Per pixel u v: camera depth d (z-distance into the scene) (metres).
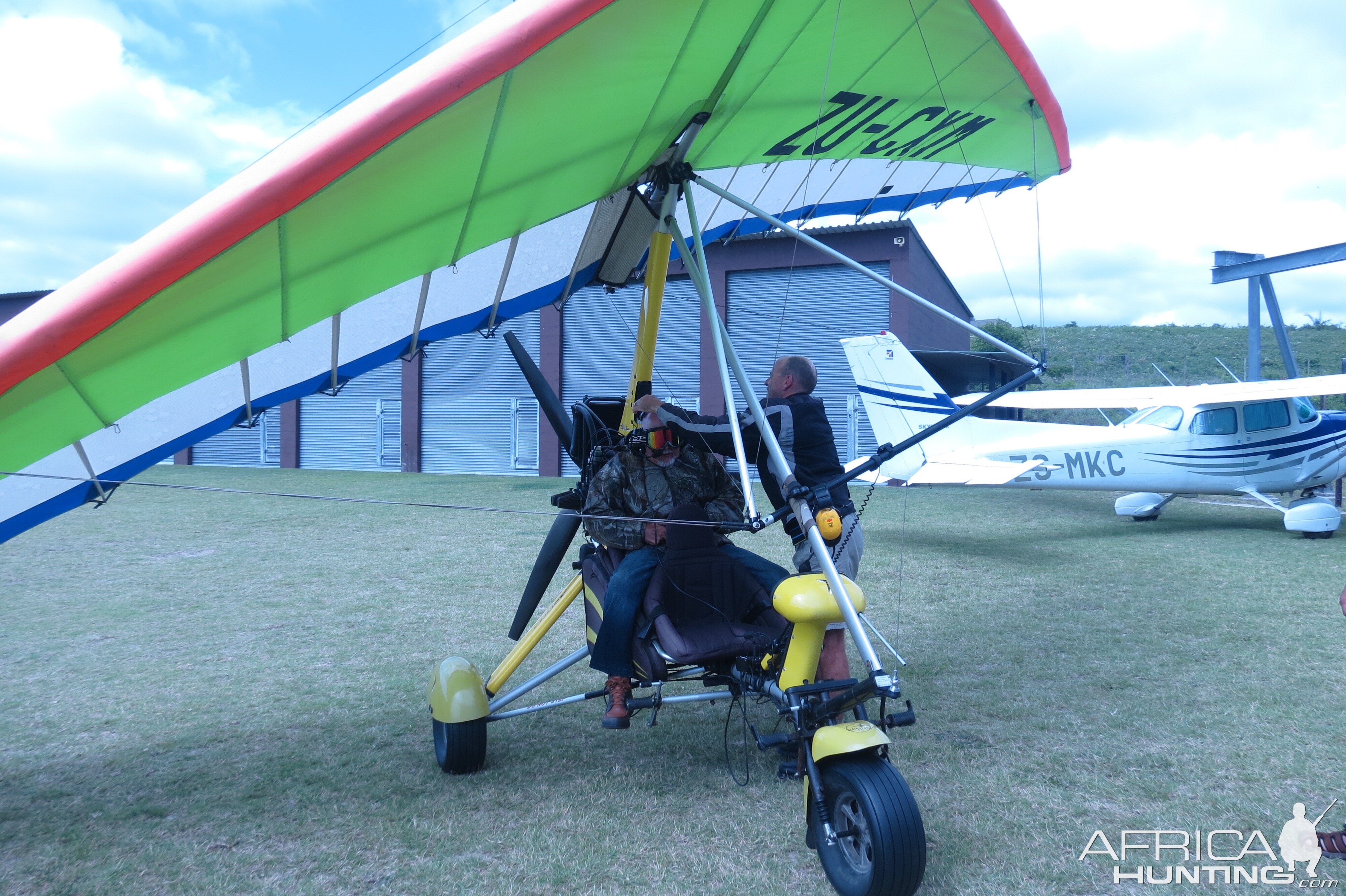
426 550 8.08
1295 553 7.25
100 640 4.84
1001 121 3.04
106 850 2.37
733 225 4.01
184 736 3.31
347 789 2.77
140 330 1.85
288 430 20.84
